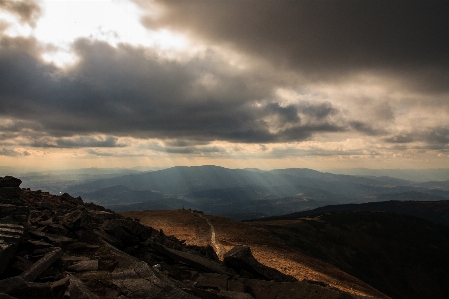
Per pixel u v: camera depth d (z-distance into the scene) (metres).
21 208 14.59
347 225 127.50
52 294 8.27
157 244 17.98
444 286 102.38
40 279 9.46
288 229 110.94
